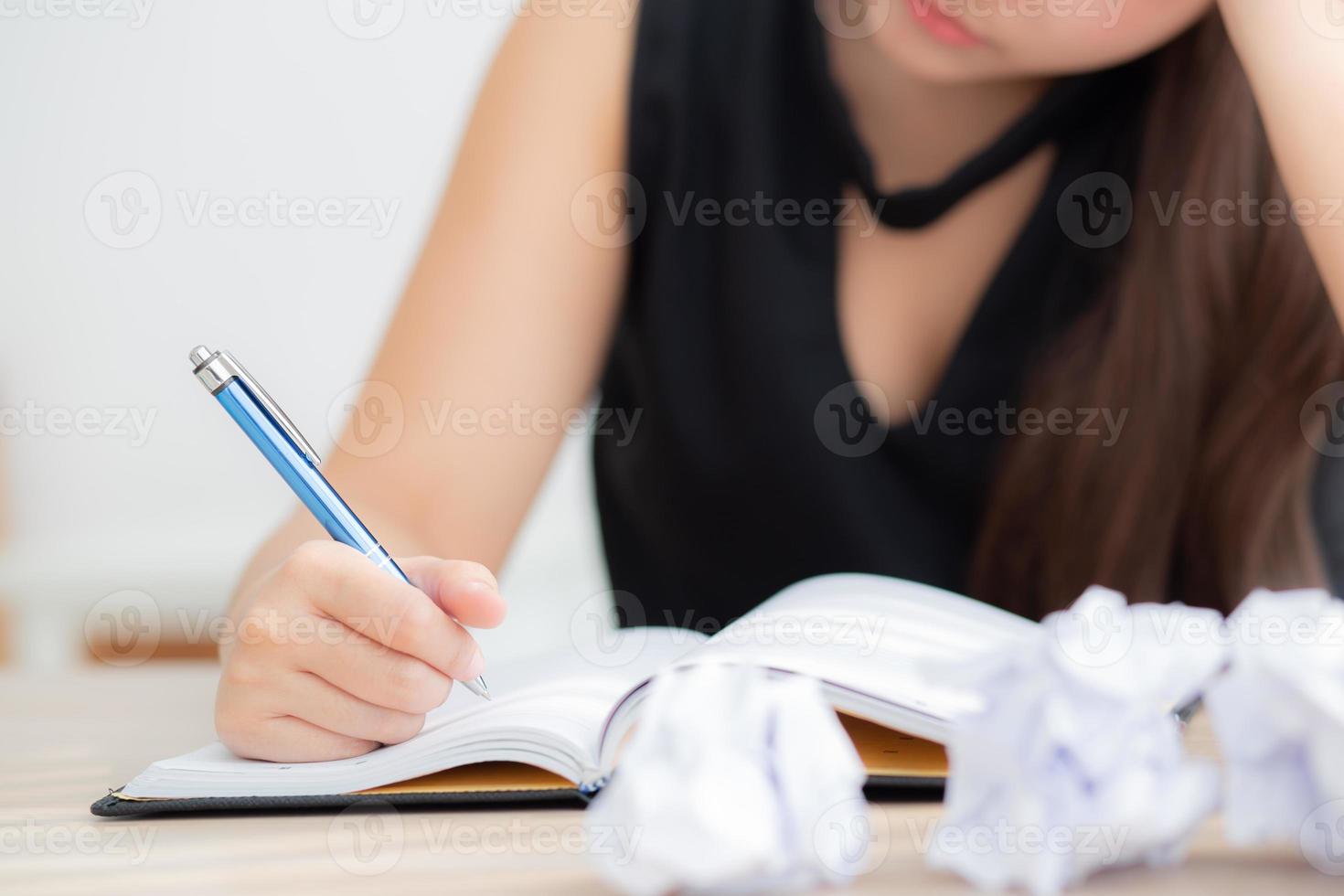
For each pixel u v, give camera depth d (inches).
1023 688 10.9
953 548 35.8
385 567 18.6
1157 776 10.8
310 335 90.0
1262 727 10.7
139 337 89.1
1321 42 26.9
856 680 14.6
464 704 18.6
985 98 34.1
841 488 35.4
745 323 35.8
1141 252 33.5
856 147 34.8
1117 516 34.2
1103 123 33.8
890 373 36.3
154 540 82.8
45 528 86.4
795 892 10.8
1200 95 32.6
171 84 88.5
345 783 16.8
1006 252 34.7
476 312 33.3
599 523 43.5
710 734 10.5
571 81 36.1
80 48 88.4
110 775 20.2
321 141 89.1
